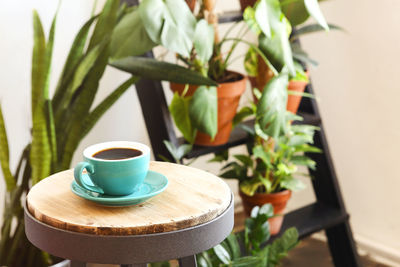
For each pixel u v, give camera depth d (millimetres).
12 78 1722
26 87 1757
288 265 1982
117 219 775
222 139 1611
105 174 820
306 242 2156
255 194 1665
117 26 1347
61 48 1798
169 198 849
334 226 1884
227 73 1682
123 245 746
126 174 825
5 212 1443
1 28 1666
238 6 2252
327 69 2084
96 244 750
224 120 1570
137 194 860
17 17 1689
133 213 796
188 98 1519
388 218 2025
